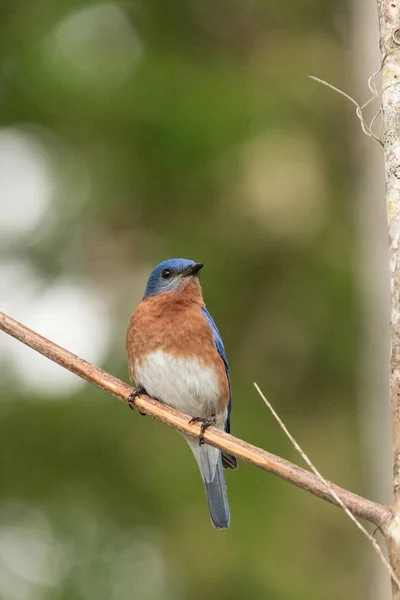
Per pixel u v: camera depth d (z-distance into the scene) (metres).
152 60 15.62
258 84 15.81
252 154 14.98
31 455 14.16
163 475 13.88
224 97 15.26
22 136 15.48
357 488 14.27
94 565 13.45
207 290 15.23
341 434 14.76
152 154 15.07
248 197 15.13
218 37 16.64
